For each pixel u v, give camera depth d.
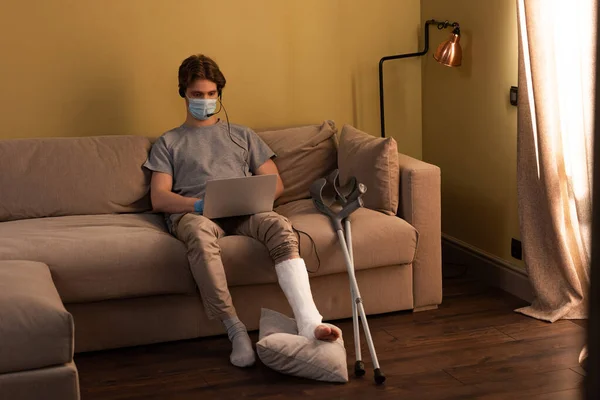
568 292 2.87
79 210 3.09
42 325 1.95
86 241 2.64
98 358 2.66
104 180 3.14
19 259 2.54
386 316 3.02
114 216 3.07
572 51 2.58
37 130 3.43
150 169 3.15
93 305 2.66
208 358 2.64
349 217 2.93
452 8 3.57
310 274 2.81
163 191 3.06
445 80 3.70
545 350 2.61
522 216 2.91
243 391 2.36
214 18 3.58
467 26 3.46
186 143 3.17
